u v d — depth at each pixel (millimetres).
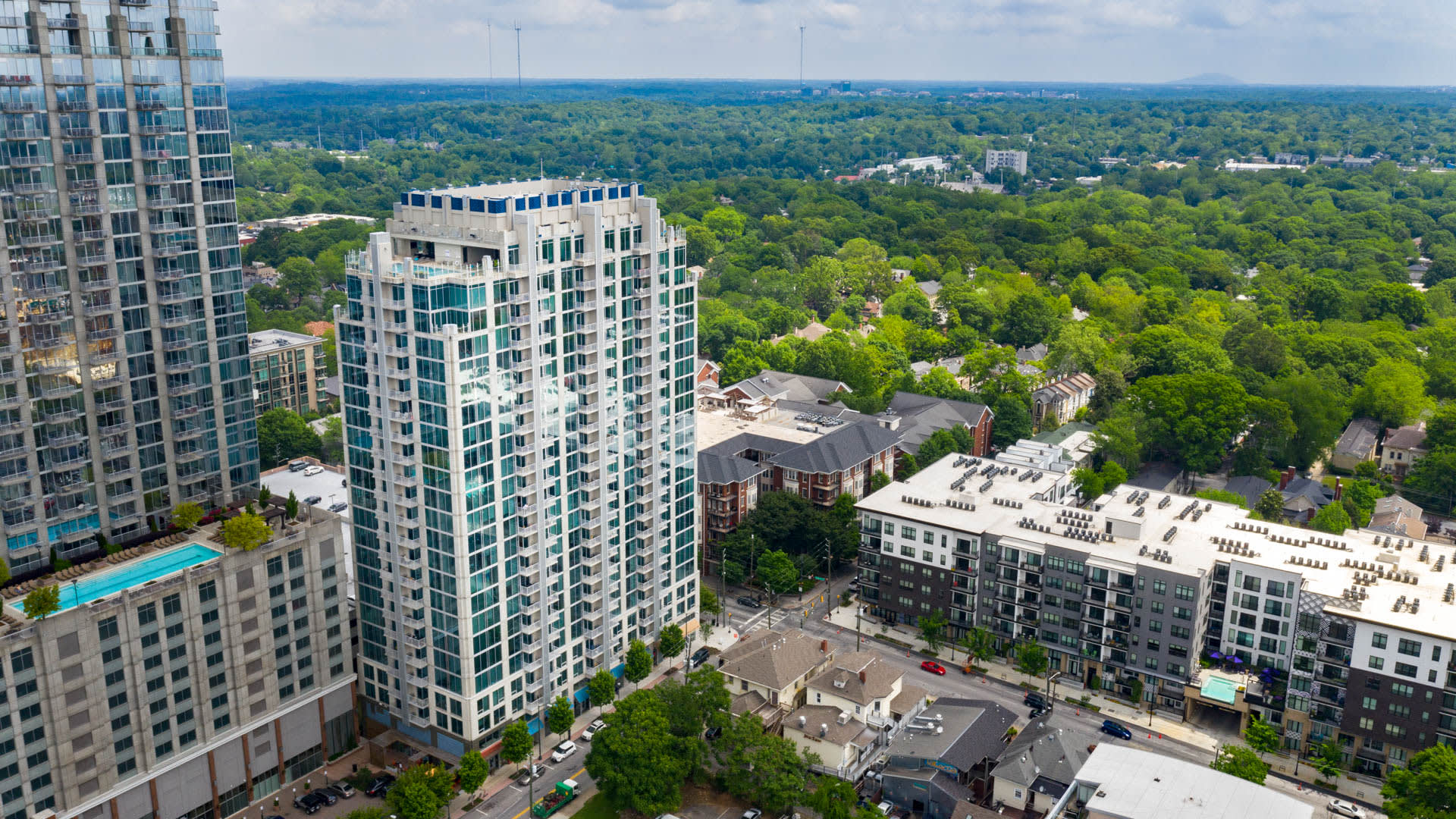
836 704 198500
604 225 192625
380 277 174250
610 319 198250
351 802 182500
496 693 190625
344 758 194500
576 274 190625
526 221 179000
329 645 189750
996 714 197000
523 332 182250
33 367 173125
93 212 175875
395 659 194125
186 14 183875
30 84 167625
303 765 188625
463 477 175875
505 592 188625
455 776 179250
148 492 192000
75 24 171125
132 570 171125
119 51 176750
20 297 170375
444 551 180500
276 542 177875
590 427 198000
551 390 189000
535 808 180250
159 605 162375
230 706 174875
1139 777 159000
